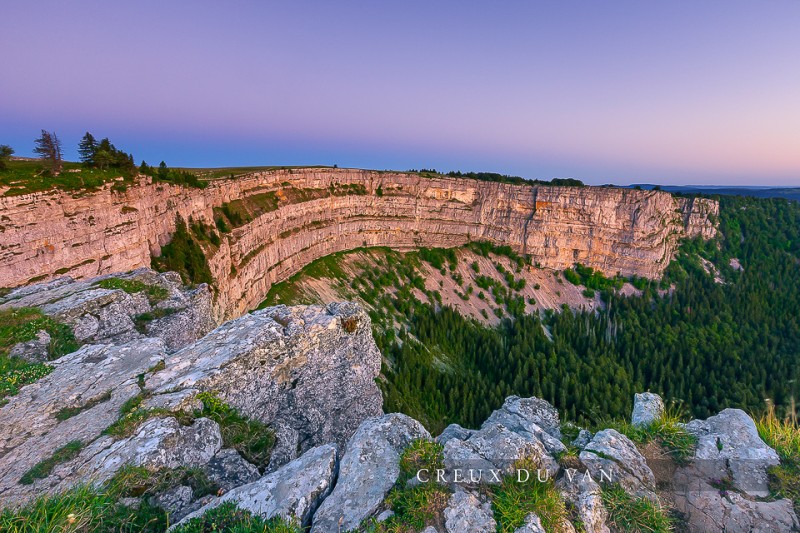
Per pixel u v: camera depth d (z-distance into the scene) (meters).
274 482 9.71
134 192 52.28
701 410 90.00
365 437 10.75
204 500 10.34
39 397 13.98
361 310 21.73
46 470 10.45
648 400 13.34
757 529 8.41
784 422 11.52
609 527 8.62
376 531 7.96
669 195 172.62
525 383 95.25
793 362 109.88
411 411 73.56
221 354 15.88
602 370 107.81
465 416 79.25
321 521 8.52
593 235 170.50
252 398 15.85
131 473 10.08
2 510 8.84
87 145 57.31
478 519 8.09
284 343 17.70
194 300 26.83
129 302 23.55
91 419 12.55
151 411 12.52
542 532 7.79
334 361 19.70
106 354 17.19
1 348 17.48
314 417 17.67
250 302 87.44
